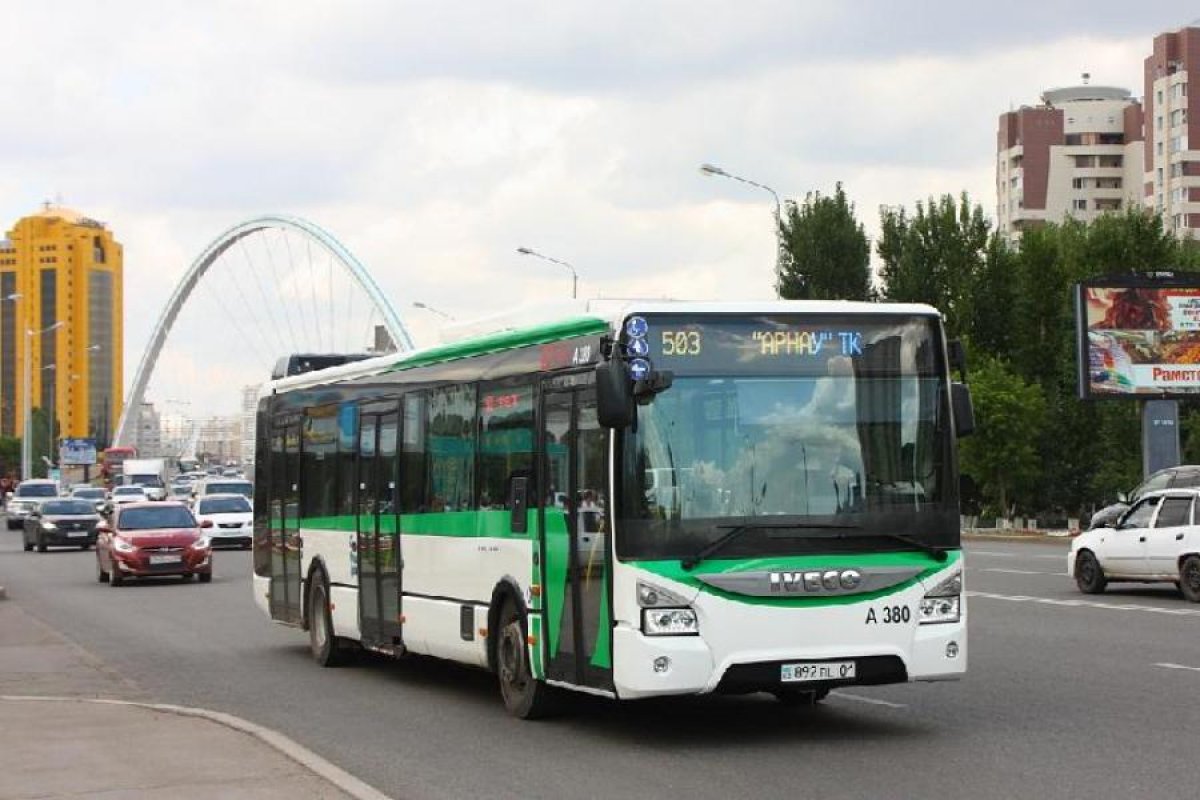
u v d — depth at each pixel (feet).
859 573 37.73
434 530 49.55
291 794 31.53
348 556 57.67
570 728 42.22
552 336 41.81
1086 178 532.73
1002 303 244.63
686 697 47.73
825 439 38.40
